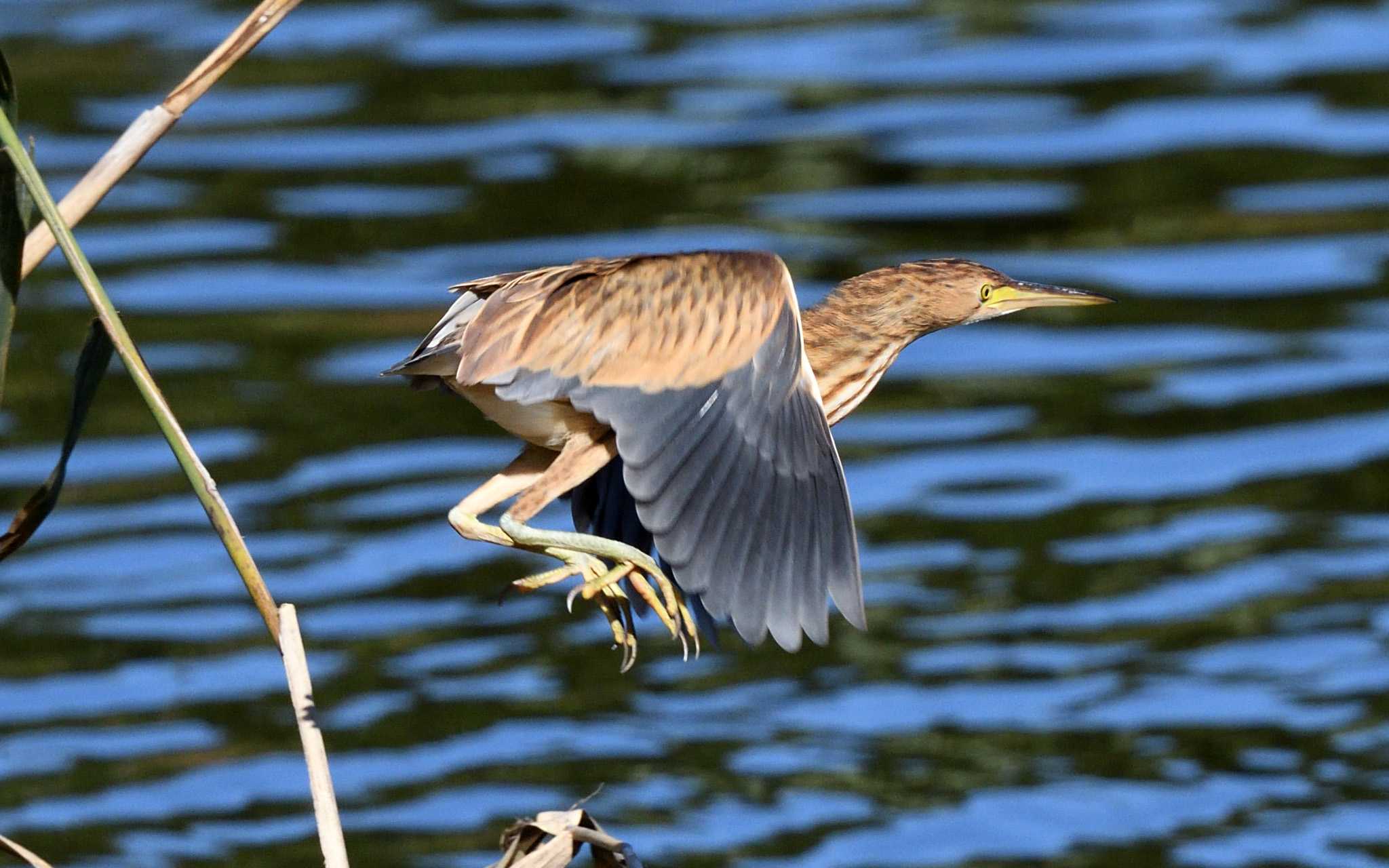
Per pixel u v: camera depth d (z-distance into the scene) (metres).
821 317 8.42
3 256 6.64
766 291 6.80
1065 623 13.48
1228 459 15.39
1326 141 20.55
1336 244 18.70
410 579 14.07
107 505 14.88
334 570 14.12
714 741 12.42
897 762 12.15
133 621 13.61
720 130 21.08
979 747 12.28
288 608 6.48
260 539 14.42
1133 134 20.86
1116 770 12.03
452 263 18.31
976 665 13.07
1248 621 13.41
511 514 6.89
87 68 22.58
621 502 7.62
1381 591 13.70
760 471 6.57
